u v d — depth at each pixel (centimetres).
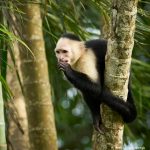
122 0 761
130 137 1370
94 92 914
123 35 778
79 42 988
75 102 1631
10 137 1173
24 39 1059
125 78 823
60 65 952
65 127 1859
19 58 1133
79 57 965
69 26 1078
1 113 775
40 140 1075
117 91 838
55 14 1095
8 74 1173
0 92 783
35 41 1084
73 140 2011
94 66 948
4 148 771
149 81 1376
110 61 808
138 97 1290
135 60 1234
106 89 845
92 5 1026
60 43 982
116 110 851
